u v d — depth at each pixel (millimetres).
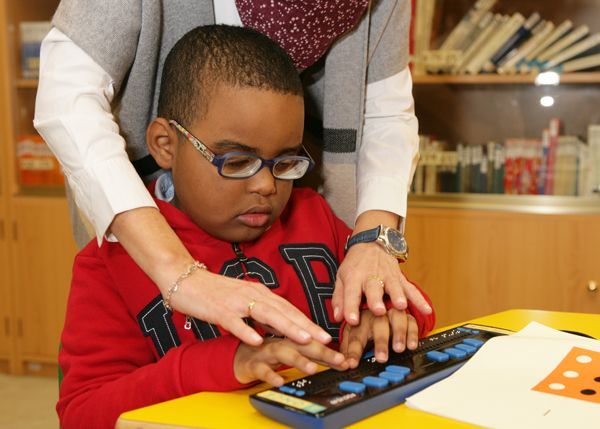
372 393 641
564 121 2463
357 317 838
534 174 2492
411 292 893
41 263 2678
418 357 749
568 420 608
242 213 921
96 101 958
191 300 779
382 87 1190
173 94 957
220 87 897
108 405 790
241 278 973
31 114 2707
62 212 2639
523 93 2482
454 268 2447
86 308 926
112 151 913
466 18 2496
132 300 920
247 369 706
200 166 919
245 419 636
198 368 740
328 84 1143
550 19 2449
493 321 980
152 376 767
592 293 2355
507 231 2398
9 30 2664
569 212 2357
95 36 964
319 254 1060
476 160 2531
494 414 622
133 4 977
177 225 974
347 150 1154
